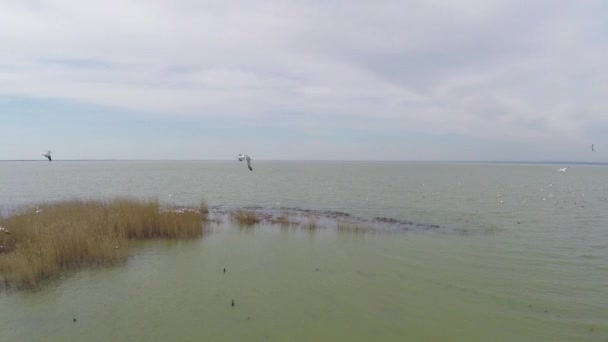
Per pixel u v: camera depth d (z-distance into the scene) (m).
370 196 41.31
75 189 46.53
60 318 9.52
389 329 9.17
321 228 22.00
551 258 15.57
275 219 24.78
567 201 36.88
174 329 9.02
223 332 8.91
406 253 16.25
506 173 118.62
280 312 10.05
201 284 12.08
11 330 8.88
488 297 11.23
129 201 22.53
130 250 16.11
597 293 11.57
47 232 14.65
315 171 116.69
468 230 21.69
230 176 81.69
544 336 8.90
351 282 12.48
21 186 50.44
